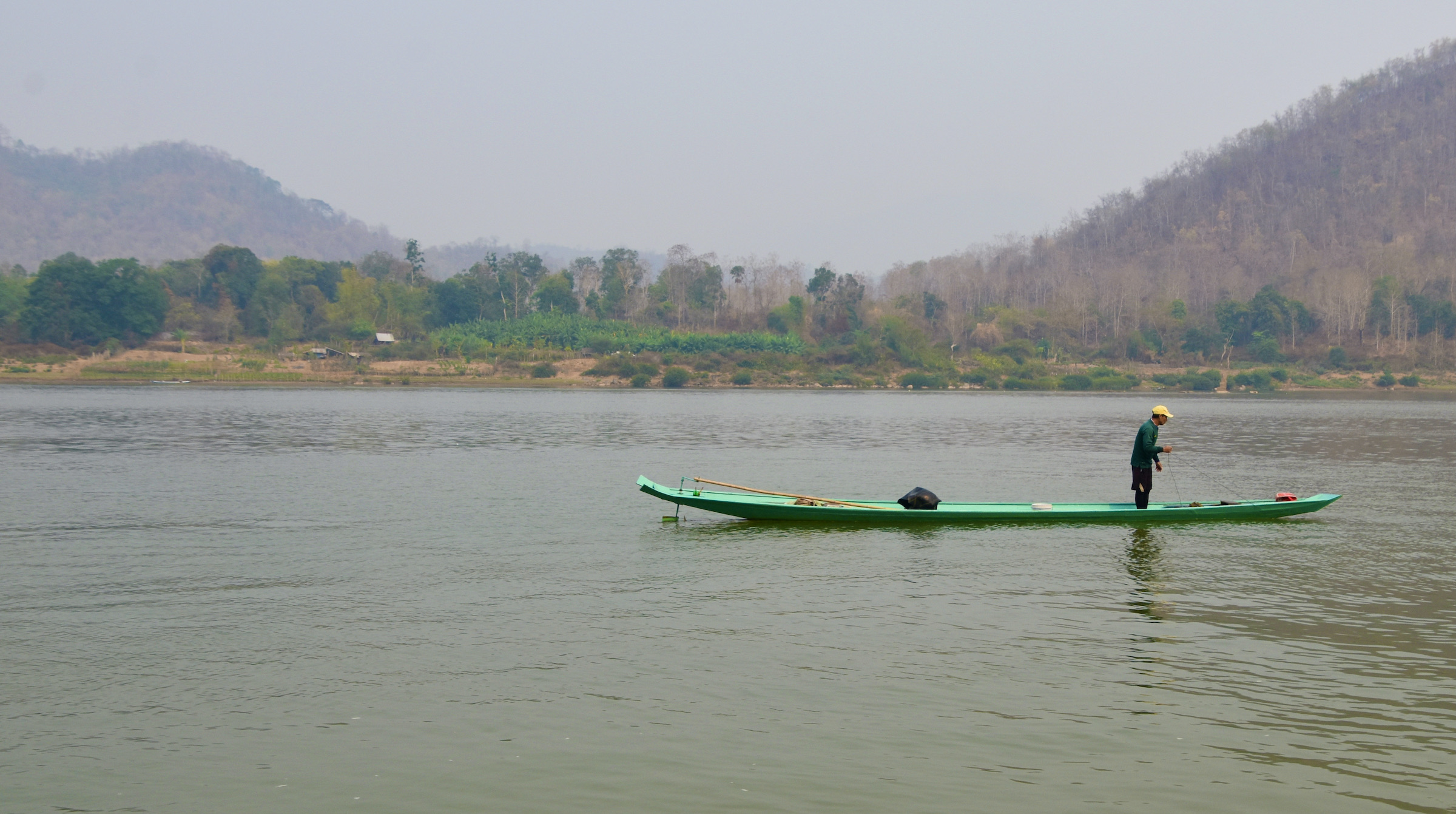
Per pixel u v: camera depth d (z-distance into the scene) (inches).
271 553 823.7
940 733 441.4
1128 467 1569.9
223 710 468.8
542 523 976.3
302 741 435.5
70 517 1004.6
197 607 648.4
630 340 6107.3
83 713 465.7
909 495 979.3
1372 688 493.7
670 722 453.4
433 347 6072.8
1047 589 698.2
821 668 524.7
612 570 759.1
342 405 3287.4
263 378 5201.8
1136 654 547.2
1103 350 6501.0
